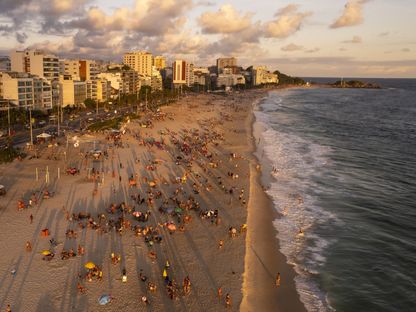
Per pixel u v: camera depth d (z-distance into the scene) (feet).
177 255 160.04
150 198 213.46
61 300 127.85
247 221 196.54
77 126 423.23
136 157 306.96
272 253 168.76
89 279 139.13
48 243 162.61
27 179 241.96
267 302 136.36
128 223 180.96
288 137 440.86
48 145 325.83
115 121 437.58
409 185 273.95
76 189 227.81
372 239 187.62
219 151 349.41
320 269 159.33
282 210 215.92
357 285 150.41
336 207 224.94
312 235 188.34
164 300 131.44
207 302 132.05
